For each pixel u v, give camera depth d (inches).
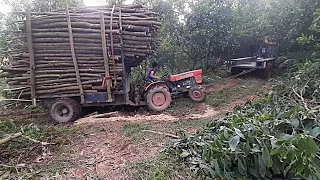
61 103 232.5
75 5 377.1
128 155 146.2
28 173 126.3
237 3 422.9
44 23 225.5
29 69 229.5
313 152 92.4
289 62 344.5
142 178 117.6
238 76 406.0
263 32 383.2
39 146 157.4
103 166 133.5
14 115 263.0
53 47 227.8
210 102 277.0
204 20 404.2
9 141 158.4
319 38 297.3
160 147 154.9
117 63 232.8
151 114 246.2
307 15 308.8
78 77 229.6
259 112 156.6
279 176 108.7
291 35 339.0
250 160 110.8
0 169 130.1
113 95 240.1
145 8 248.2
